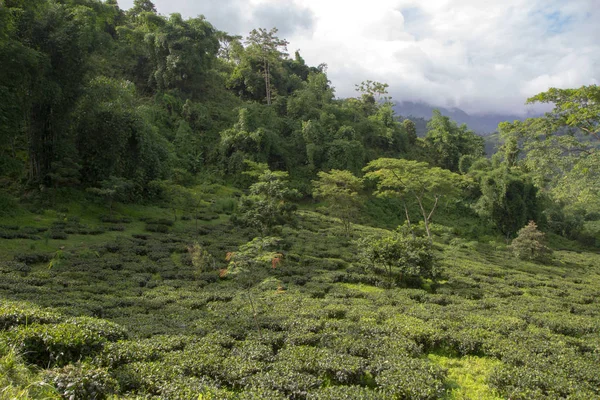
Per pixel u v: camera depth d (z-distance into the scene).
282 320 14.14
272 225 29.81
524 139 23.81
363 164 61.03
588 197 22.39
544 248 40.97
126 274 20.31
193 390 7.91
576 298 23.58
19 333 8.78
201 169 51.75
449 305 18.61
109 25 61.12
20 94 28.27
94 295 15.98
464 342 12.83
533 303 20.72
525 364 11.21
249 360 10.26
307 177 57.03
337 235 37.38
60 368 7.92
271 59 70.31
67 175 32.12
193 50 58.53
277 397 8.12
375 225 50.03
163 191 39.59
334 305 16.55
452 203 60.44
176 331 12.32
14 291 14.83
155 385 8.27
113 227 29.94
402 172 35.91
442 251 39.50
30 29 29.27
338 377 9.87
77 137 34.59
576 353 12.82
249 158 52.19
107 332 10.34
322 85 78.56
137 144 37.69
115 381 7.89
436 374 10.28
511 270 32.94
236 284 20.52
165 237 29.58
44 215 29.22
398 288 22.11
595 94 19.11
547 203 64.75
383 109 79.62
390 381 9.41
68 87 31.34
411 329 13.32
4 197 28.25
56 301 13.80
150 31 61.31
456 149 76.19
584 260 46.59
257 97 73.12
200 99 63.25
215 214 40.03
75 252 22.95
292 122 64.00
